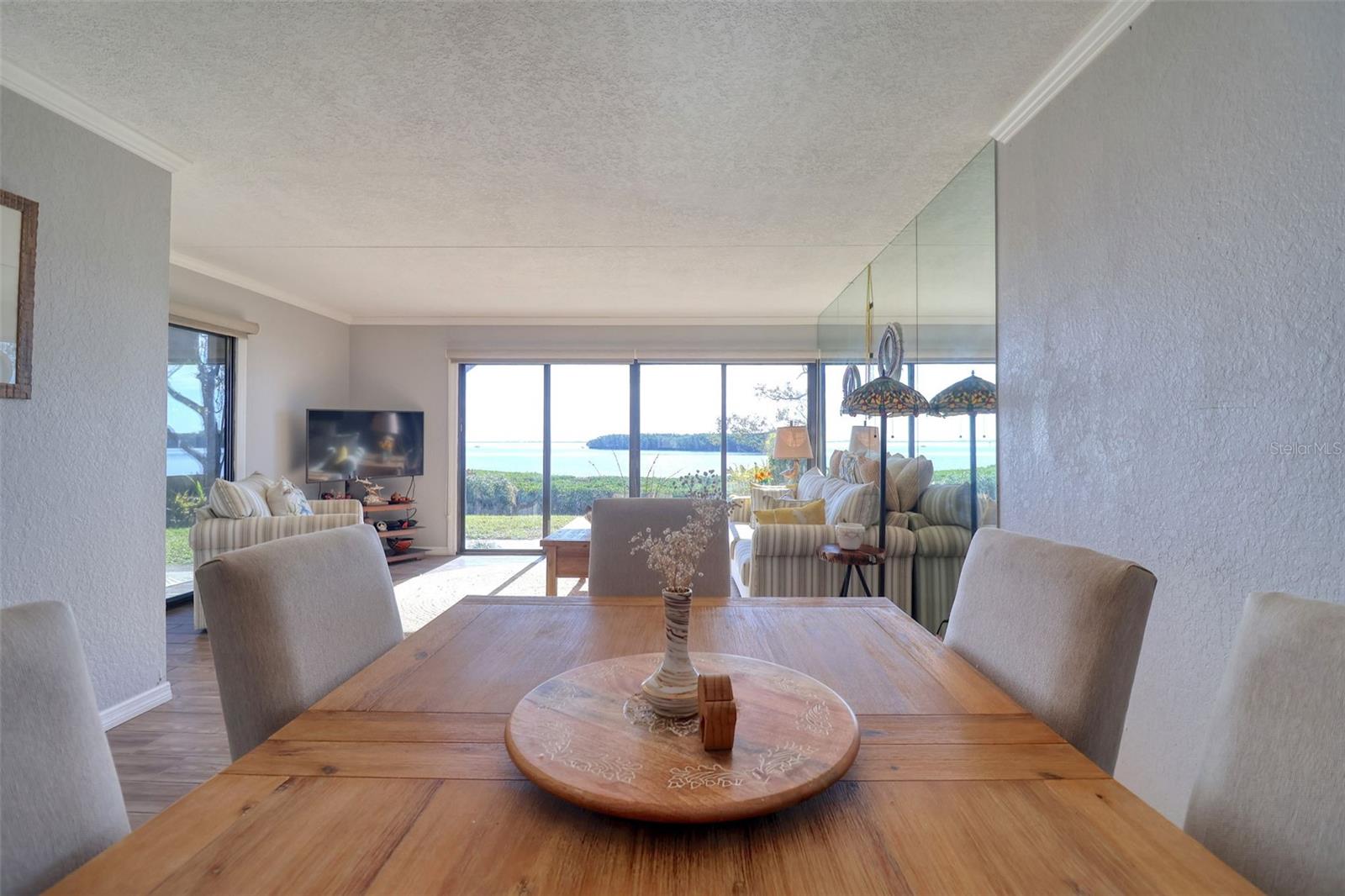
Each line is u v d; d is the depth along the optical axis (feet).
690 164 8.66
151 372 8.11
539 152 8.32
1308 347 3.91
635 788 2.07
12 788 2.04
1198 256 4.73
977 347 8.21
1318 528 3.85
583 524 13.93
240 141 7.98
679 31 5.87
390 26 5.79
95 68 6.42
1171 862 1.85
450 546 19.84
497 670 3.48
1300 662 2.21
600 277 14.92
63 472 7.04
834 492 13.07
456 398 20.04
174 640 11.27
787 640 4.03
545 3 5.50
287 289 16.16
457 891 1.73
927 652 3.80
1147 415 5.25
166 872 1.80
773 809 1.99
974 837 1.98
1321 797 2.02
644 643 3.95
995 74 6.48
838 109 7.22
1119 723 2.97
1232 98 4.43
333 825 2.02
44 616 2.27
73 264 7.11
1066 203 6.36
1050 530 6.63
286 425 17.04
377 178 9.14
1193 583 4.79
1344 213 3.71
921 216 10.32
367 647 4.03
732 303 17.67
